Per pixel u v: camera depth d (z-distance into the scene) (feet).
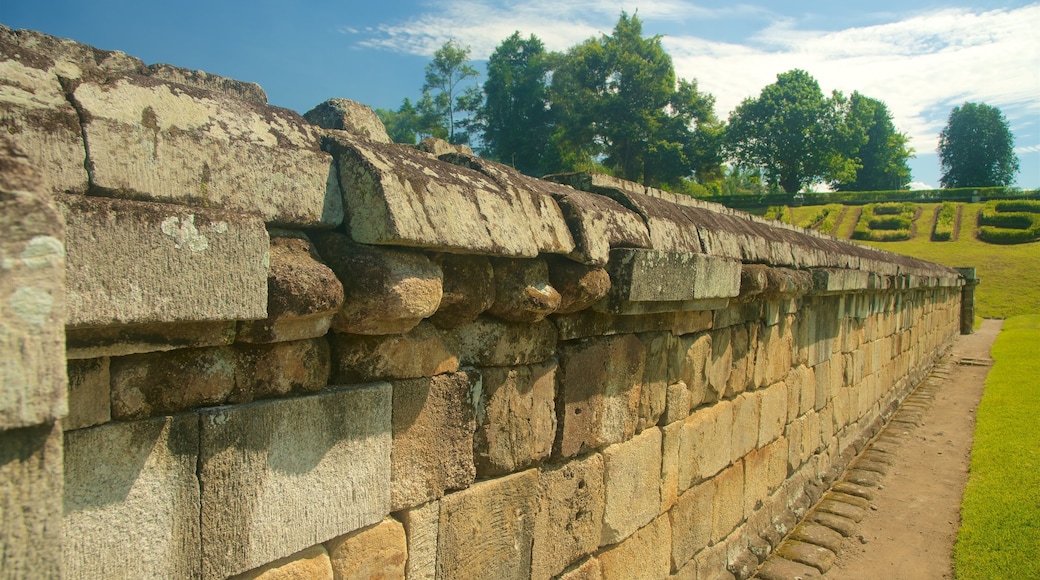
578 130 158.40
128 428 6.07
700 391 16.76
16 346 3.79
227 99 6.90
